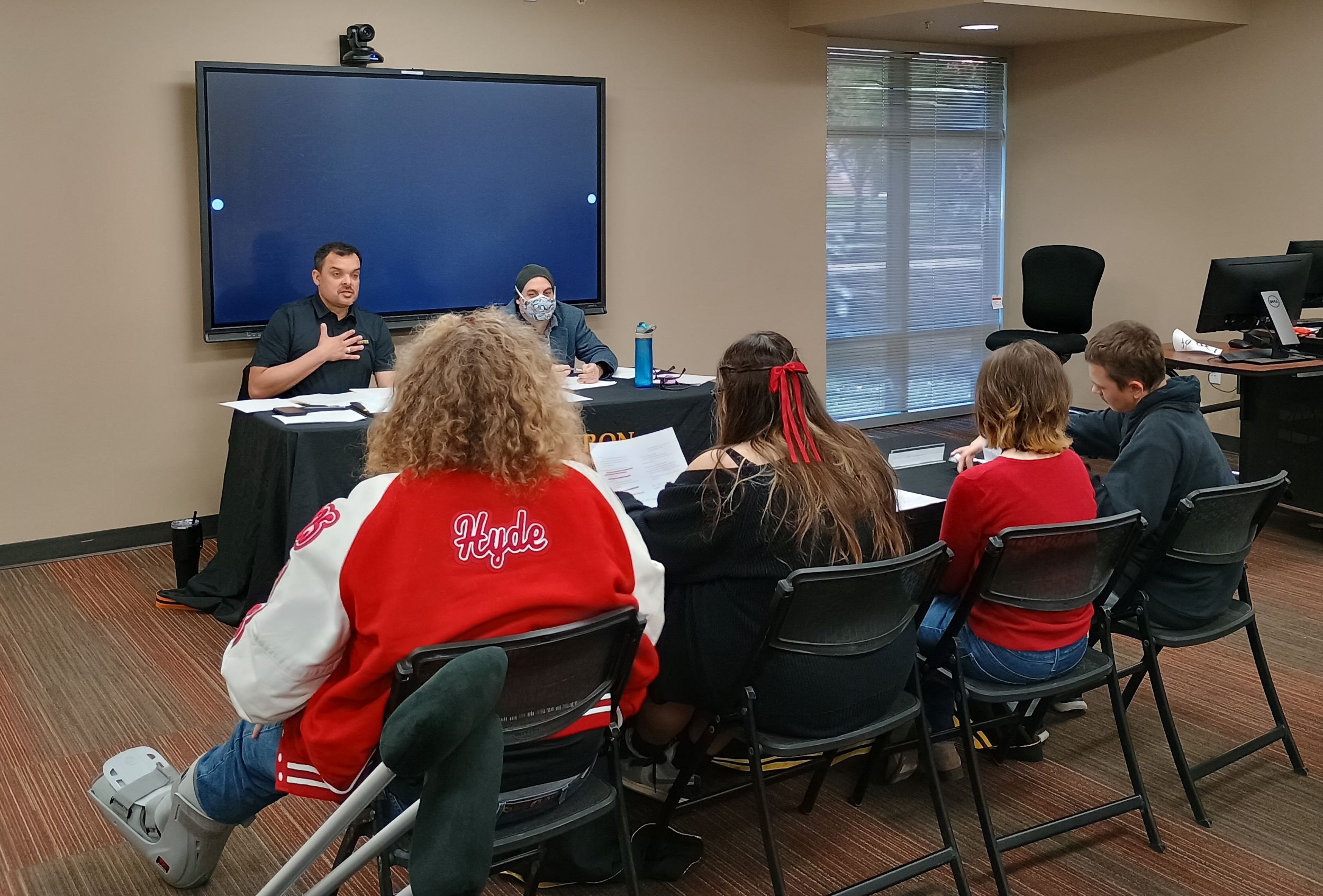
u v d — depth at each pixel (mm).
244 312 4758
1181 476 2734
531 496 1603
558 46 5516
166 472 4777
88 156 4445
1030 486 2328
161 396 4723
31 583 4262
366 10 4977
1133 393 2836
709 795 2365
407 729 850
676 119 5961
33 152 4340
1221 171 6402
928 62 7086
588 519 1651
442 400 1566
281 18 4789
